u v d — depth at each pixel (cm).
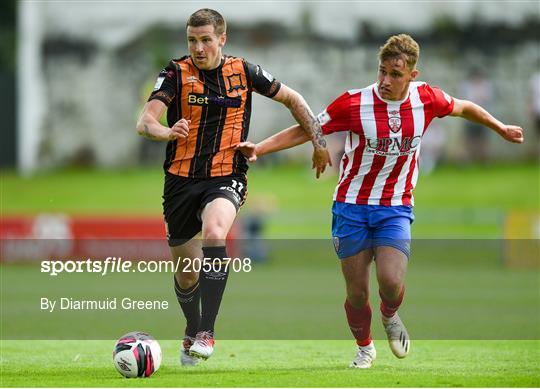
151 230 6638
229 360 2780
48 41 11819
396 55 2417
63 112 11775
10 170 11538
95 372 2491
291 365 2659
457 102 2608
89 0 11831
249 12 11550
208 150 2550
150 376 2370
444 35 11325
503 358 2825
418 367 2603
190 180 2553
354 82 11431
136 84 11775
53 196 9681
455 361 2752
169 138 2408
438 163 10712
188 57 2581
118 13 11838
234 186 2548
